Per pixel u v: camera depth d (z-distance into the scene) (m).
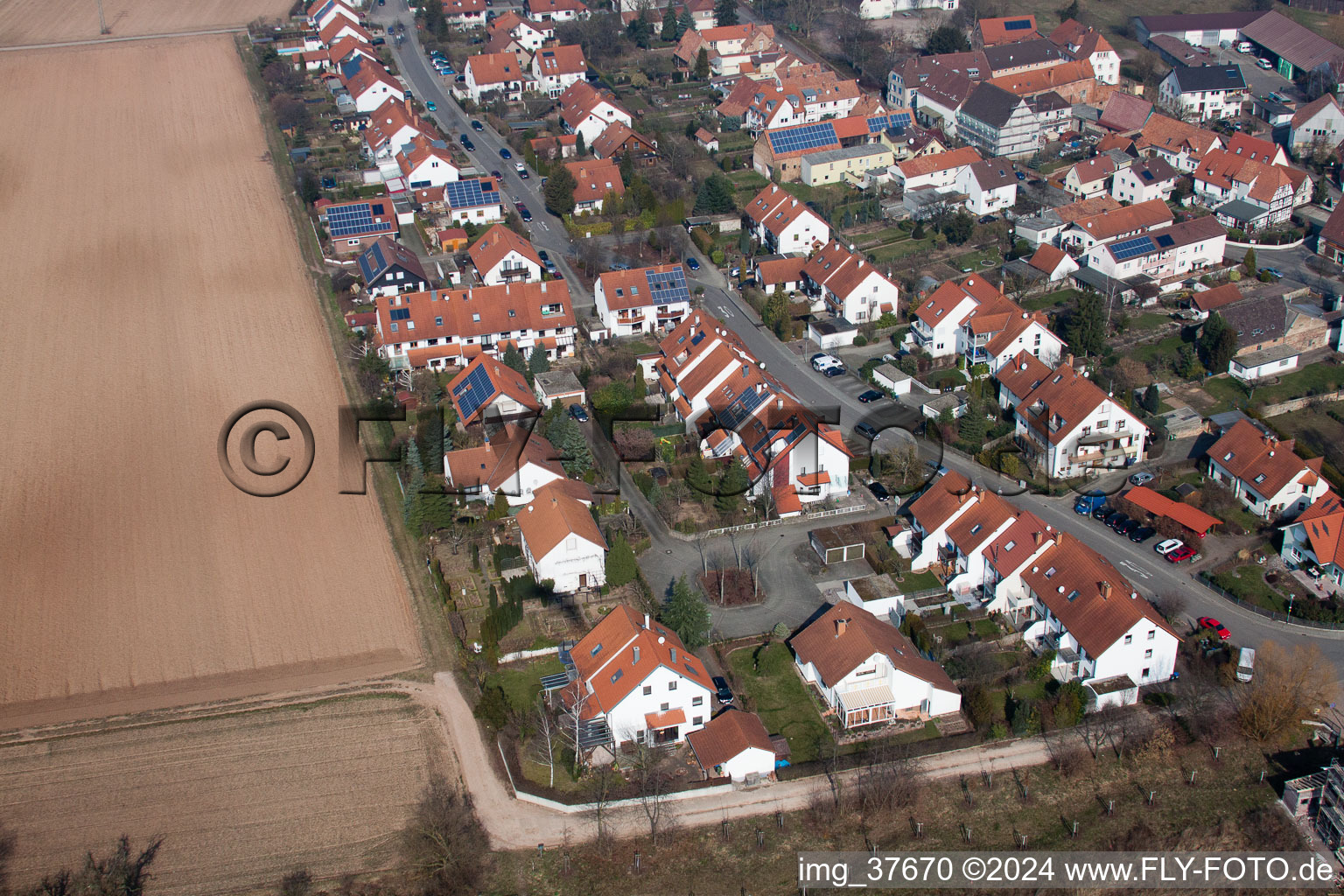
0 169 199.38
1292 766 87.69
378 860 82.12
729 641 101.00
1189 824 83.81
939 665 96.00
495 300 145.12
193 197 189.12
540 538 106.44
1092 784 87.12
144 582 109.12
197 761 90.38
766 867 81.56
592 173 184.62
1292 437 124.88
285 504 119.38
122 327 152.75
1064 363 124.38
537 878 81.12
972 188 177.62
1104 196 178.12
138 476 123.50
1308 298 150.75
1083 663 94.50
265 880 80.75
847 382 138.38
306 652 101.25
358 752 90.94
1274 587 105.06
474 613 104.62
